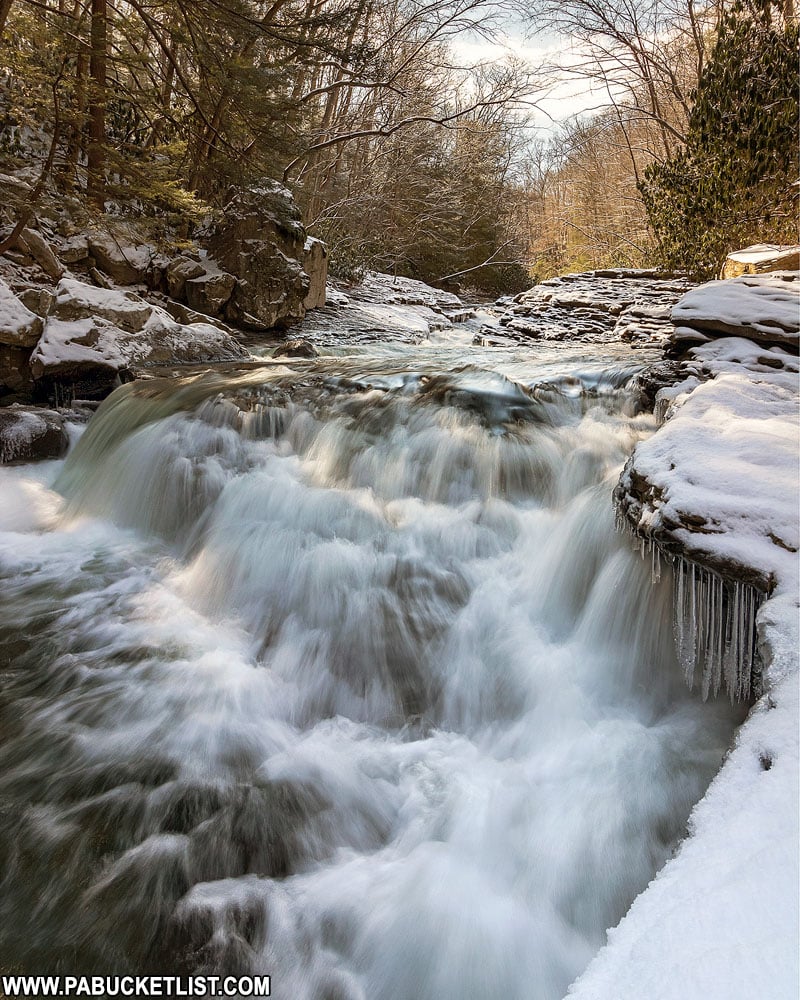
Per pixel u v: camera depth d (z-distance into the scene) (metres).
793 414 3.92
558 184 38.56
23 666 3.64
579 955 2.27
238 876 2.53
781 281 6.55
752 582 2.64
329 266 16.11
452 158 26.56
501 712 3.52
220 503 5.21
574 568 4.14
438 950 2.28
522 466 5.02
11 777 2.89
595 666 3.63
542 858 2.58
